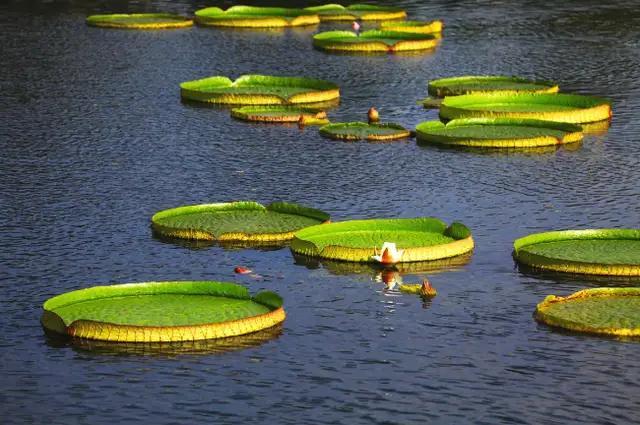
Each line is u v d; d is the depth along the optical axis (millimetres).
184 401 65875
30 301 79375
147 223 94812
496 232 92312
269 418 64188
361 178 107375
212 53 164250
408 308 78250
